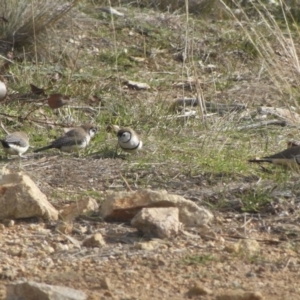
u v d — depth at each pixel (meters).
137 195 9.88
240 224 9.85
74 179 11.36
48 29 17.34
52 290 7.52
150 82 16.94
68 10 17.50
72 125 13.95
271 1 21.42
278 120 14.87
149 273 8.42
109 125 14.16
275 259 8.88
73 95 15.59
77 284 8.11
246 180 11.39
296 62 13.83
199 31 19.62
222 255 8.93
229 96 16.44
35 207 9.78
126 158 12.38
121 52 18.19
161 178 11.45
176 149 12.88
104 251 8.96
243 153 12.78
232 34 19.38
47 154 12.57
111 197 9.88
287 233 9.60
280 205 10.24
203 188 11.05
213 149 12.86
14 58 16.88
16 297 7.56
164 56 18.55
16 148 12.12
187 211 9.75
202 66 18.12
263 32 19.19
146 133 13.86
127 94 16.17
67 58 17.28
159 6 21.02
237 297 7.71
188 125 14.38
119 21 19.59
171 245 9.16
